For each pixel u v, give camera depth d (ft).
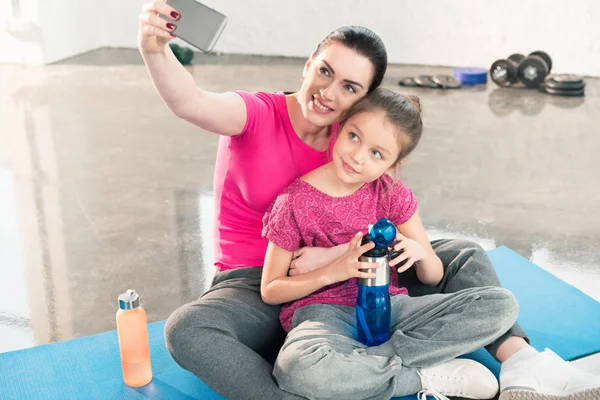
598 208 9.34
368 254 5.01
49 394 5.17
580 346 5.77
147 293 7.11
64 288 7.20
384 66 5.10
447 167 10.84
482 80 16.21
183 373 5.44
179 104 4.78
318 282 5.08
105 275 7.47
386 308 5.12
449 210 9.22
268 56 18.31
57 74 16.20
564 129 12.82
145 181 10.11
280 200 5.26
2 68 16.69
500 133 12.57
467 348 5.04
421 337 5.05
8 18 16.81
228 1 18.04
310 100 5.11
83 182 10.03
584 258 7.88
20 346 6.18
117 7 18.61
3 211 9.07
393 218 5.55
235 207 5.54
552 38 16.46
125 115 13.29
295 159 5.37
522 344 5.17
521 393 4.74
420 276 5.65
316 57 5.09
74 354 5.67
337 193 5.32
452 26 17.02
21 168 10.57
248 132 5.21
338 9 17.53
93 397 5.15
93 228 8.58
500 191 9.90
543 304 6.41
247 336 5.24
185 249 8.08
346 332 5.15
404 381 5.05
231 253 5.60
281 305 5.49
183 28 4.30
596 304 6.41
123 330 5.13
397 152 5.09
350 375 4.78
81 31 18.20
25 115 13.20
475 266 5.63
